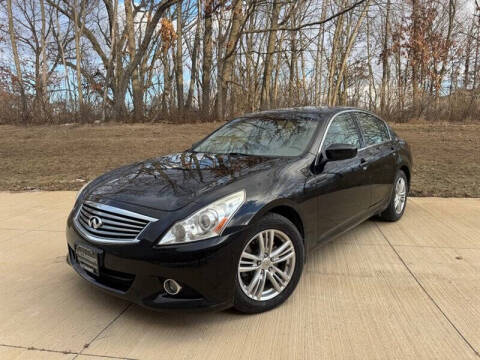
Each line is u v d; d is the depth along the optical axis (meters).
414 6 22.12
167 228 2.54
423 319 2.82
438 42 22.11
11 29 21.50
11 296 3.24
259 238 2.84
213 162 3.53
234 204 2.71
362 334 2.64
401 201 5.20
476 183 7.16
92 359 2.43
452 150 11.22
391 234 4.65
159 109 19.03
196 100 23.84
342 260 3.90
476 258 3.91
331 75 22.09
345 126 4.20
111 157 10.49
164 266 2.51
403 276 3.52
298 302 3.07
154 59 25.78
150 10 21.28
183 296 2.59
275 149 3.75
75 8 20.58
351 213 3.95
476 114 19.28
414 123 18.55
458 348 2.49
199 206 2.62
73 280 3.53
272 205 2.90
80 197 3.33
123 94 18.75
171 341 2.59
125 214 2.71
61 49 22.30
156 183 3.06
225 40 18.38
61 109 18.97
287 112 4.39
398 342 2.55
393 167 4.84
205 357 2.42
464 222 5.04
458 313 2.89
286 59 28.30
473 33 24.16
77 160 10.17
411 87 23.22
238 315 2.89
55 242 4.48
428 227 4.88
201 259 2.51
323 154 3.61
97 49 26.59
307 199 3.23
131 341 2.60
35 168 9.21
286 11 19.50
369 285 3.35
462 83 23.67
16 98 19.31
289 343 2.55
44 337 2.66
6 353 2.49
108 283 2.82
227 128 4.55
